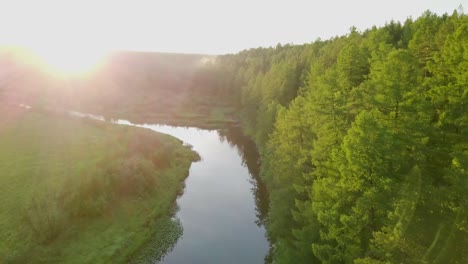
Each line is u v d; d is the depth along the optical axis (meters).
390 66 22.80
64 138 72.62
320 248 22.45
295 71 73.75
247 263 33.84
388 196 18.77
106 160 50.22
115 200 42.34
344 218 20.02
